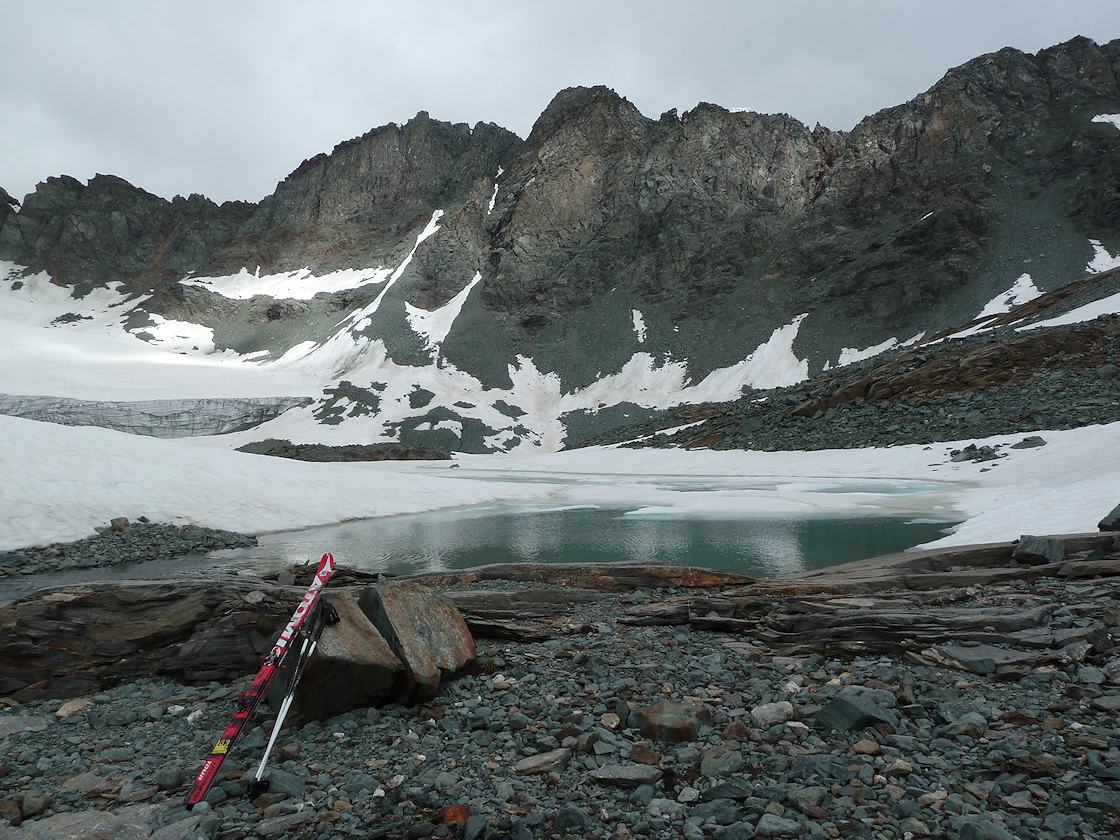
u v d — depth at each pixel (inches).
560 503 1568.7
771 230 6806.1
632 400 5664.4
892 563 476.7
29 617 308.7
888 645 290.5
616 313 6811.0
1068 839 141.7
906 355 2984.7
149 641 317.4
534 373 6461.6
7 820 175.6
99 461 1114.1
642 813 167.9
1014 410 2107.5
